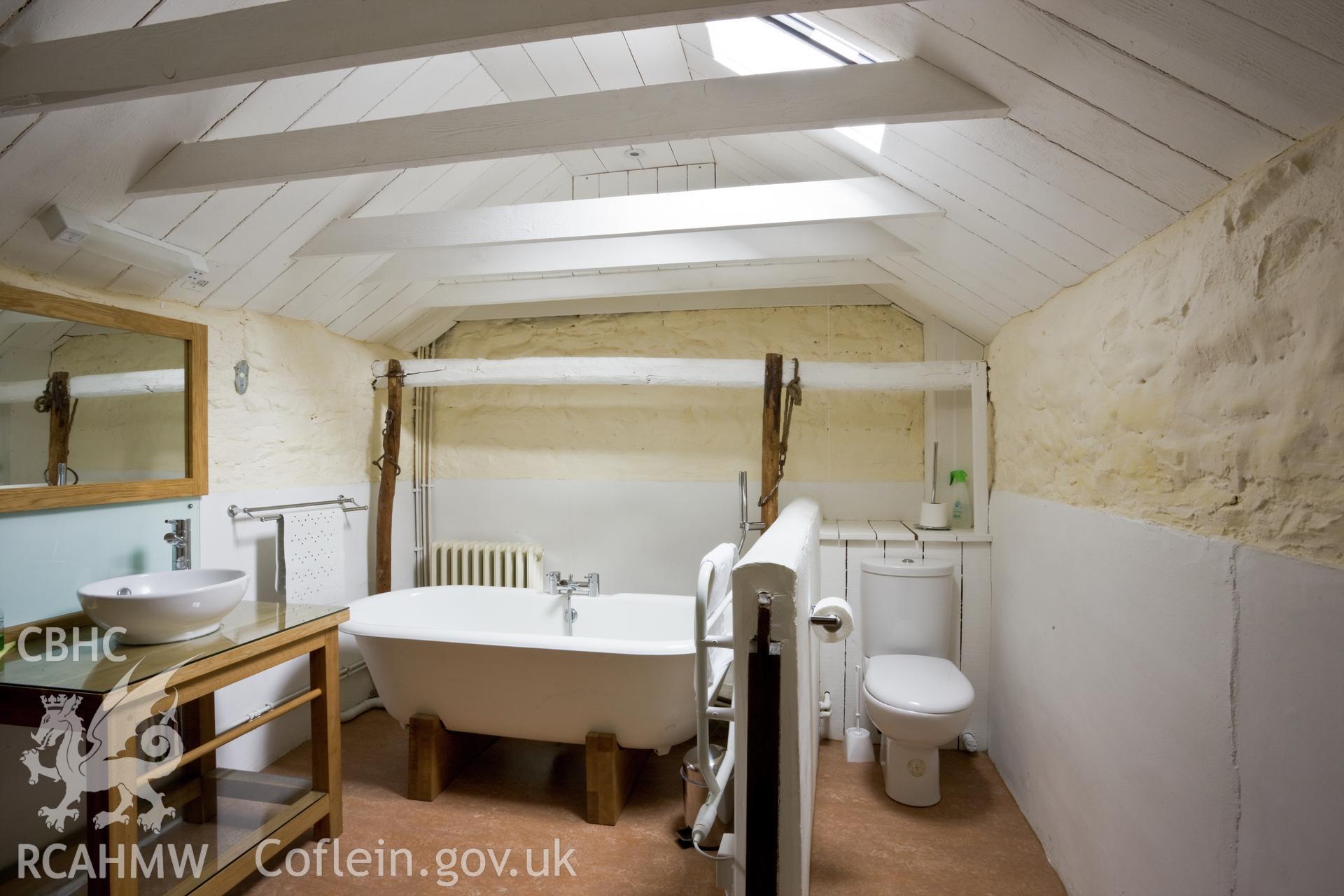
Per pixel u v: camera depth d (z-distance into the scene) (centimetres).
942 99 134
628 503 359
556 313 362
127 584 204
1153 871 138
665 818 227
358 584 335
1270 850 101
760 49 191
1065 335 195
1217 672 116
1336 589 88
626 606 303
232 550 260
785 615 127
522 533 369
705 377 308
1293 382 98
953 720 216
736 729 131
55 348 196
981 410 287
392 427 333
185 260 211
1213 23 87
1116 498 160
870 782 252
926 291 280
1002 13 109
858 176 233
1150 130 114
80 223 176
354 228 237
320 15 121
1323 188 91
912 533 287
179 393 233
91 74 130
